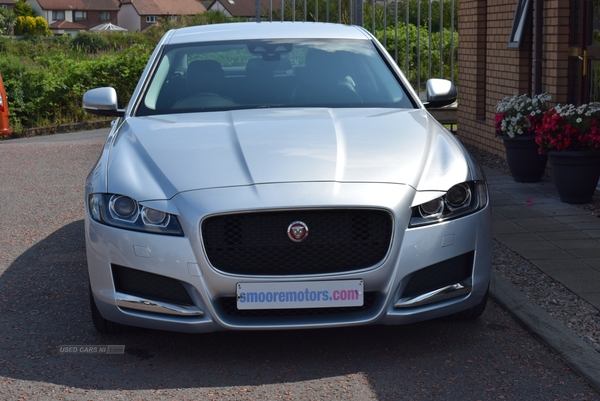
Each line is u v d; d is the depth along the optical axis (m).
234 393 3.34
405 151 3.76
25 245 6.00
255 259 3.43
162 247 3.44
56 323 4.23
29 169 9.79
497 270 4.99
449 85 4.95
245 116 4.35
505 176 8.20
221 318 3.46
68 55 22.31
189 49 5.11
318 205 3.37
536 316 4.10
